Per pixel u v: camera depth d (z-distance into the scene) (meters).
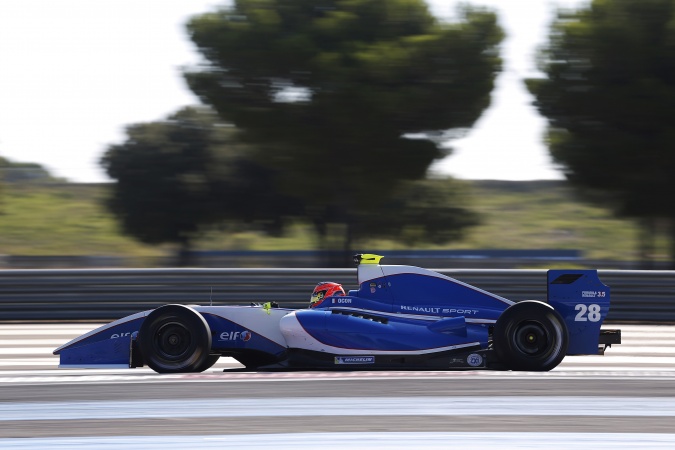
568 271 10.12
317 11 41.69
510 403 8.05
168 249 60.12
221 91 40.72
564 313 10.08
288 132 39.75
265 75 39.59
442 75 39.94
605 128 40.09
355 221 46.88
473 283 17.69
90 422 7.41
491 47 41.28
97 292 18.06
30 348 13.46
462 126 41.44
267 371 10.13
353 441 6.61
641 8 38.78
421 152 39.94
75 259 45.62
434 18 42.12
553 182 99.06
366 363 9.84
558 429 7.00
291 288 17.95
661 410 7.79
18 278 18.05
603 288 10.09
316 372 10.17
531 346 9.72
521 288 17.66
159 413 7.74
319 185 41.47
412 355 9.78
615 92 38.47
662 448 6.40
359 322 9.92
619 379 9.48
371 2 41.03
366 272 10.34
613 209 42.66
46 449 6.48
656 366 11.03
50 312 17.98
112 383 9.40
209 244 64.25
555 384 9.06
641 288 17.69
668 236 42.88
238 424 7.26
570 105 40.06
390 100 38.06
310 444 6.53
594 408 7.85
